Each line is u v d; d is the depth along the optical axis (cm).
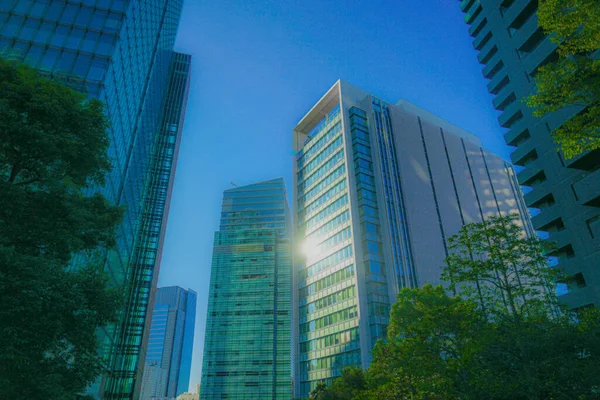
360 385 4541
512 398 2205
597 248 3600
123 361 7275
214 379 13125
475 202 9825
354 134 8569
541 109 1534
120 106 4216
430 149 9725
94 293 1324
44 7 3731
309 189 9462
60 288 1180
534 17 4531
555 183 4122
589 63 1368
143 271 8381
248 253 15788
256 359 13375
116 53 3819
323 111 10038
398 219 7906
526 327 2041
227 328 14112
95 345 1330
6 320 1086
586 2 1310
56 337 1170
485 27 5278
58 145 1334
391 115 9375
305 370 7688
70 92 1498
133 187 6153
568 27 1418
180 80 11481
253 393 12769
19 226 1220
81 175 1488
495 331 2098
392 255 7288
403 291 3659
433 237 8150
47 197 1281
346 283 7275
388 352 3231
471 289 2302
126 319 7669
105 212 1539
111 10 4022
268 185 17688
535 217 4306
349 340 6781
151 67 6009
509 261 2186
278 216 16800
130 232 6475
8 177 1347
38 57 3431
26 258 1117
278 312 14425
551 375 1923
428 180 9044
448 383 2291
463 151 10638
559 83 1452
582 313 2073
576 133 1420
